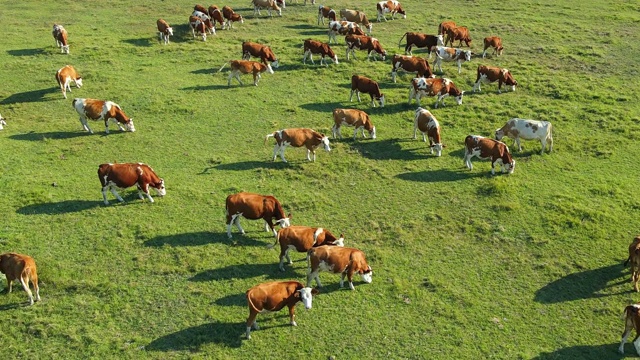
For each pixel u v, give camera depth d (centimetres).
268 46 3500
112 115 2441
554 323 1522
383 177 2203
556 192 2109
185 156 2314
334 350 1414
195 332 1446
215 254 1727
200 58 3322
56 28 3291
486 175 2216
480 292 1625
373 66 3259
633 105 2866
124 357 1371
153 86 2944
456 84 3062
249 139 2464
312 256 1565
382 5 4047
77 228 1817
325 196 2072
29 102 2727
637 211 2016
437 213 1980
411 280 1661
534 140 2497
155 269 1655
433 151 2377
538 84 3067
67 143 2369
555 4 4534
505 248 1812
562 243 1836
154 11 4212
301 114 2694
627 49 3597
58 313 1491
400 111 2748
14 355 1366
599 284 1664
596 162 2348
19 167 2162
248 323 1424
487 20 4131
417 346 1434
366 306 1554
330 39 3619
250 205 1756
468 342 1450
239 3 4459
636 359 1409
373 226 1898
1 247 1703
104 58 3278
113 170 1892
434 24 4044
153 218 1888
